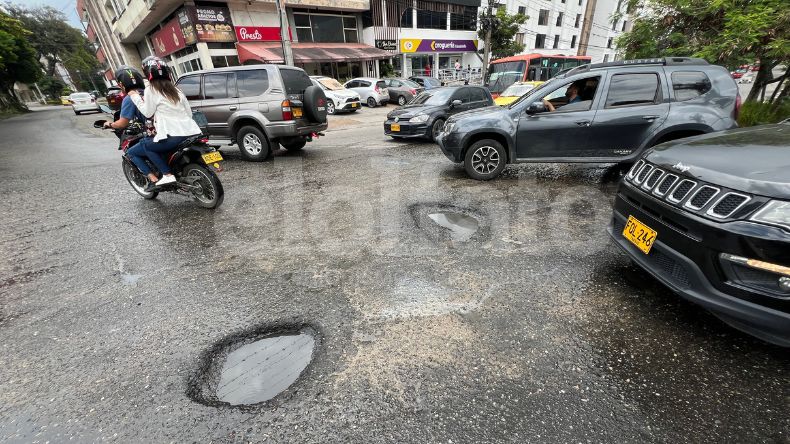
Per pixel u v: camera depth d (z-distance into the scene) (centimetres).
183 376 190
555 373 183
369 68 2603
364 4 2431
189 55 2017
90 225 403
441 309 236
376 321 227
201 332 224
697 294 193
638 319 221
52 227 400
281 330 223
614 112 445
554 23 3675
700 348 197
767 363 185
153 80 374
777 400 165
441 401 169
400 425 158
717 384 174
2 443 156
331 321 229
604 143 461
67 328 232
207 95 674
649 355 193
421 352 200
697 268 190
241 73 651
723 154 215
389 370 188
